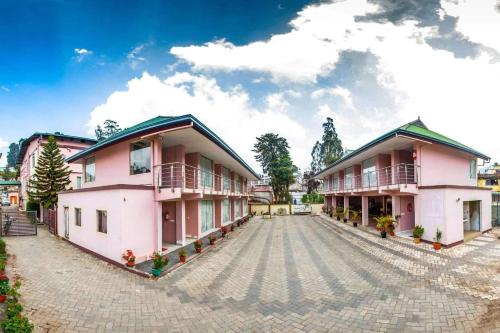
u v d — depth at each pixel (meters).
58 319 6.03
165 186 13.12
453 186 13.38
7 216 19.77
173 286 8.30
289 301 7.12
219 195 19.91
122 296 7.45
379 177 18.42
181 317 6.30
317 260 11.21
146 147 12.76
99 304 6.89
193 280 8.87
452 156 17.08
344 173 27.05
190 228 16.94
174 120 11.39
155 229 11.77
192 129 12.01
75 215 14.10
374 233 17.53
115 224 10.47
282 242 15.49
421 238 14.15
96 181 15.91
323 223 24.52
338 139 53.34
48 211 19.41
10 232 17.91
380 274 9.16
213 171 20.50
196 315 6.39
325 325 5.90
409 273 9.17
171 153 15.17
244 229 21.59
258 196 44.34
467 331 5.54
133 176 13.23
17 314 5.29
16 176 39.53
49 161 20.72
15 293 6.31
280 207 37.31
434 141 14.79
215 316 6.34
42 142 23.56
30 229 18.88
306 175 53.44
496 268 9.51
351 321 6.04
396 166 16.27
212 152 17.50
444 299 7.01
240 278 9.05
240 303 7.04
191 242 15.32
